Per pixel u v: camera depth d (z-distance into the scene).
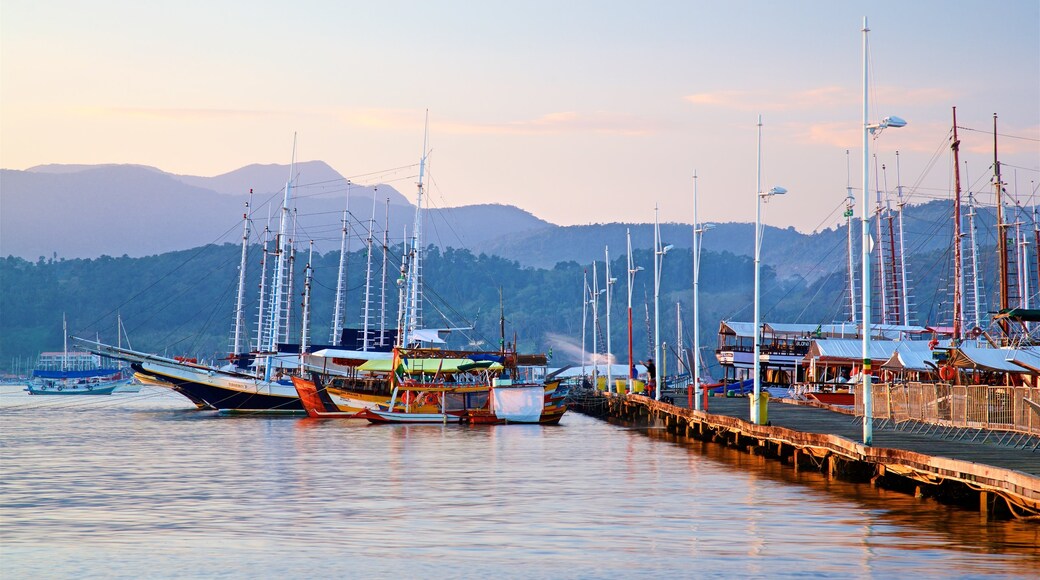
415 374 98.81
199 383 110.75
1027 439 48.16
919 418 60.47
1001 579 28.83
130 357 117.25
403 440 78.25
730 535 35.66
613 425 101.00
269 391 111.06
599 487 48.81
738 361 115.94
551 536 35.78
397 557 32.47
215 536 36.03
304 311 123.38
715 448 71.19
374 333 143.62
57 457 65.44
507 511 41.38
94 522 39.06
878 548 33.00
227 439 79.62
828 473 51.88
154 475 54.56
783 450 59.25
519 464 60.03
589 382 159.50
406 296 115.62
